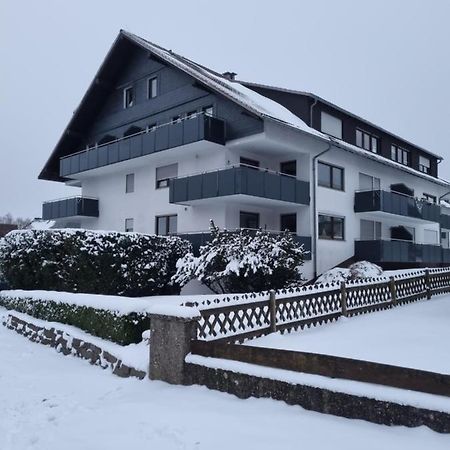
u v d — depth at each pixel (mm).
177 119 22703
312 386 5098
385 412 4559
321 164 22188
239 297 8320
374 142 27516
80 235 14922
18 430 5254
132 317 8453
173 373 6535
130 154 23000
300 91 22484
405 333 8812
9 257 17188
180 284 16422
